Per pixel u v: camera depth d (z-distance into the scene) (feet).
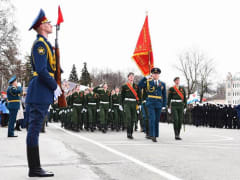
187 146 26.71
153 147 25.58
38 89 13.67
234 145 28.09
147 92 32.65
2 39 114.11
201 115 74.90
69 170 15.05
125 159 18.95
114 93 49.96
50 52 13.99
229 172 15.62
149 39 39.93
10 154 19.42
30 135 13.48
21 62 120.88
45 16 14.15
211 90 178.60
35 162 13.48
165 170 15.89
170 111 36.04
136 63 40.29
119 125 49.67
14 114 31.99
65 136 36.22
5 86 144.46
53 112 84.17
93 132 45.44
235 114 67.36
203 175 14.87
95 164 17.04
